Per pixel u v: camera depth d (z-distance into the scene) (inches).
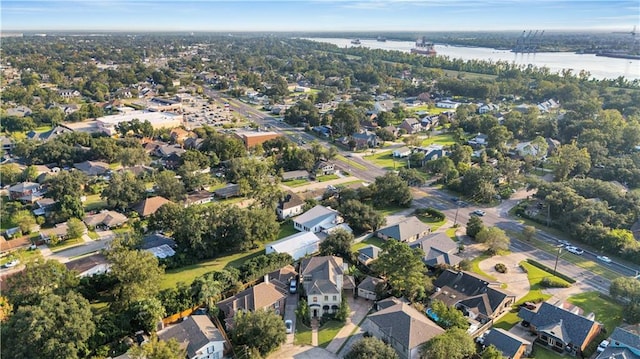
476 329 3339.1
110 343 3144.7
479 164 7421.3
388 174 5999.0
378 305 3555.6
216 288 3612.2
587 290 3914.9
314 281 3659.0
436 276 4069.9
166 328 3235.7
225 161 7342.5
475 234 4830.2
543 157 7568.9
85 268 3964.1
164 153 7672.2
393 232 4815.5
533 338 3270.2
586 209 4874.5
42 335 2807.6
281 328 3147.1
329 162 7431.1
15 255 4399.6
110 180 5846.5
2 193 5949.8
